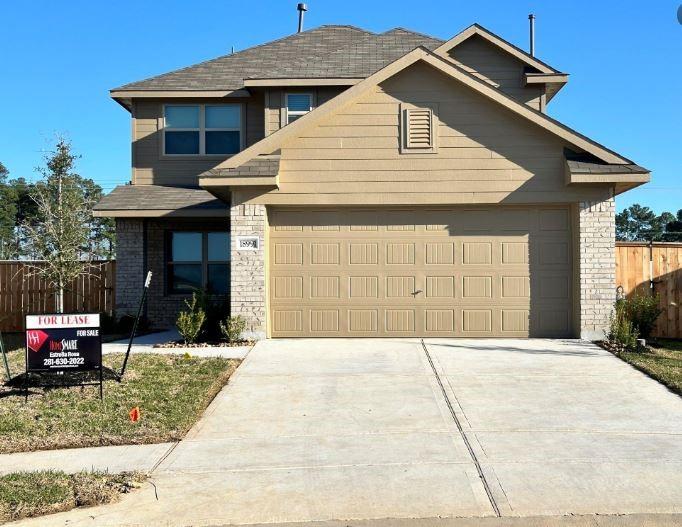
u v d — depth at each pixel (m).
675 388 8.63
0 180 58.53
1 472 5.96
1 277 16.91
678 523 4.78
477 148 12.30
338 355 10.95
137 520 4.96
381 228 12.67
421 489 5.43
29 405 8.00
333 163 12.39
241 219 12.38
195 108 17.38
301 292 12.72
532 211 12.54
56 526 4.87
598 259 12.11
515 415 7.60
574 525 4.76
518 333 12.53
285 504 5.20
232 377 9.55
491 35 16.64
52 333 8.27
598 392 8.59
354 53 17.92
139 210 15.60
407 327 12.63
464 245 12.60
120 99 17.22
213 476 5.82
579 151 12.17
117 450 6.59
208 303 13.05
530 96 16.84
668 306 13.67
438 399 8.30
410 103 12.36
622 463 5.98
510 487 5.43
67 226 17.56
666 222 74.00
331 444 6.66
